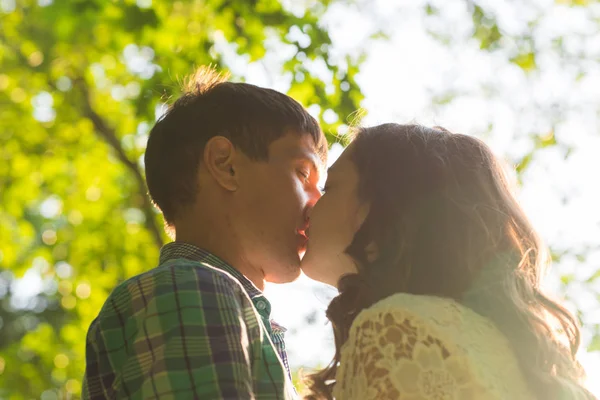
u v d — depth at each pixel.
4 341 17.66
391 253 2.23
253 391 2.15
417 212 2.24
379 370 1.98
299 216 2.52
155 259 9.98
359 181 2.36
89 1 7.79
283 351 2.45
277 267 2.54
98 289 9.85
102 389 2.19
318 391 2.38
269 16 7.23
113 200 10.49
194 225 2.52
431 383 1.93
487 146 2.38
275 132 2.55
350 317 2.31
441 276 2.19
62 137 10.16
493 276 2.19
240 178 2.51
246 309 2.22
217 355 2.06
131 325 2.15
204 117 2.56
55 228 11.39
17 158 10.27
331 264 2.43
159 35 7.85
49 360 9.71
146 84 7.42
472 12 9.02
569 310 2.33
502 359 2.02
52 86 9.79
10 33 9.55
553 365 2.12
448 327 1.98
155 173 2.61
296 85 7.03
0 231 10.59
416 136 2.33
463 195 2.26
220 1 7.29
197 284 2.14
